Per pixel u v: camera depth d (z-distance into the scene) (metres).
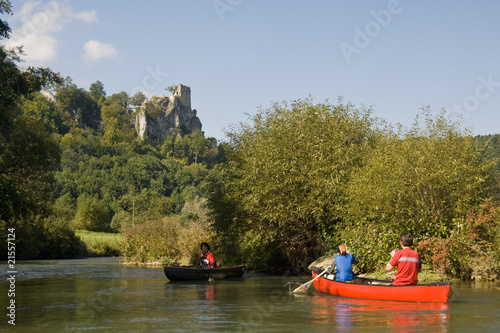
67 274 20.41
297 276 17.48
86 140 171.38
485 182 14.92
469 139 14.54
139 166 161.00
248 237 19.52
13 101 26.47
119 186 150.38
